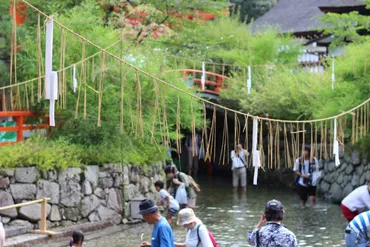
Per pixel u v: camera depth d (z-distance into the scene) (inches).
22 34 882.1
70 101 826.2
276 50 1370.6
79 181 765.3
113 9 1123.9
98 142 838.5
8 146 764.6
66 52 826.2
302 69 1273.4
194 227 422.3
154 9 1098.7
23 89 834.2
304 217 860.0
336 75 962.1
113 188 810.8
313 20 1660.9
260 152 507.8
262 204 998.4
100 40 834.2
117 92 825.5
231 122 1389.0
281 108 1171.3
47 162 733.3
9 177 708.0
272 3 2155.5
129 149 856.3
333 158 1080.8
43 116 852.6
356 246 457.7
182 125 918.4
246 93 1210.6
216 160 1486.2
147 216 402.0
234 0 2146.9
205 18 1395.2
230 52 1332.4
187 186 786.8
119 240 703.1
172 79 895.7
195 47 1272.1
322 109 970.1
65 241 683.4
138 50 897.5
